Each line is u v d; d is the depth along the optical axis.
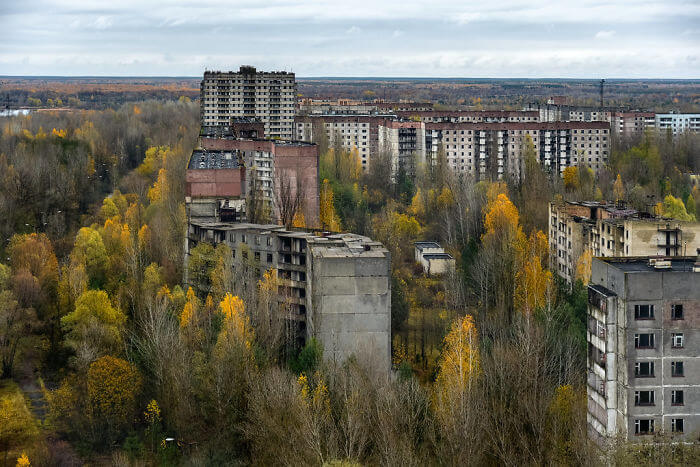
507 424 165.62
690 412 138.38
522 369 179.38
